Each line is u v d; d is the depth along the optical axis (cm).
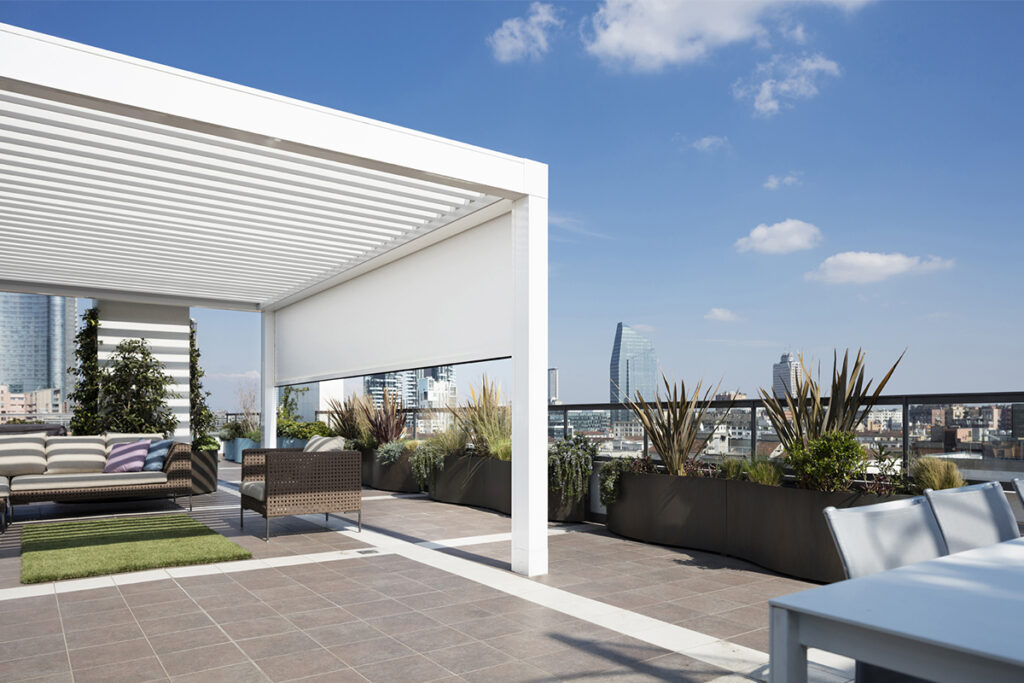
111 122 486
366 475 1091
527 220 531
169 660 343
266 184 618
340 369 1052
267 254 876
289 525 729
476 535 670
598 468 723
